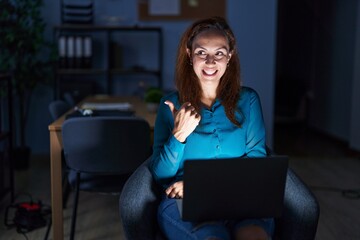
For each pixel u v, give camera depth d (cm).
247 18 539
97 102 399
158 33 548
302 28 759
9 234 313
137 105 383
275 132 702
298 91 727
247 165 165
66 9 531
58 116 323
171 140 191
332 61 661
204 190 164
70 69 510
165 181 197
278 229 197
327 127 679
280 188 170
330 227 327
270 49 541
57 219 280
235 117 204
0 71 474
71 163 270
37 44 475
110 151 266
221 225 174
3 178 374
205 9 542
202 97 208
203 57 197
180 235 179
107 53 525
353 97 562
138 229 188
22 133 490
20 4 493
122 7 541
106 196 394
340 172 473
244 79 544
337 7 647
